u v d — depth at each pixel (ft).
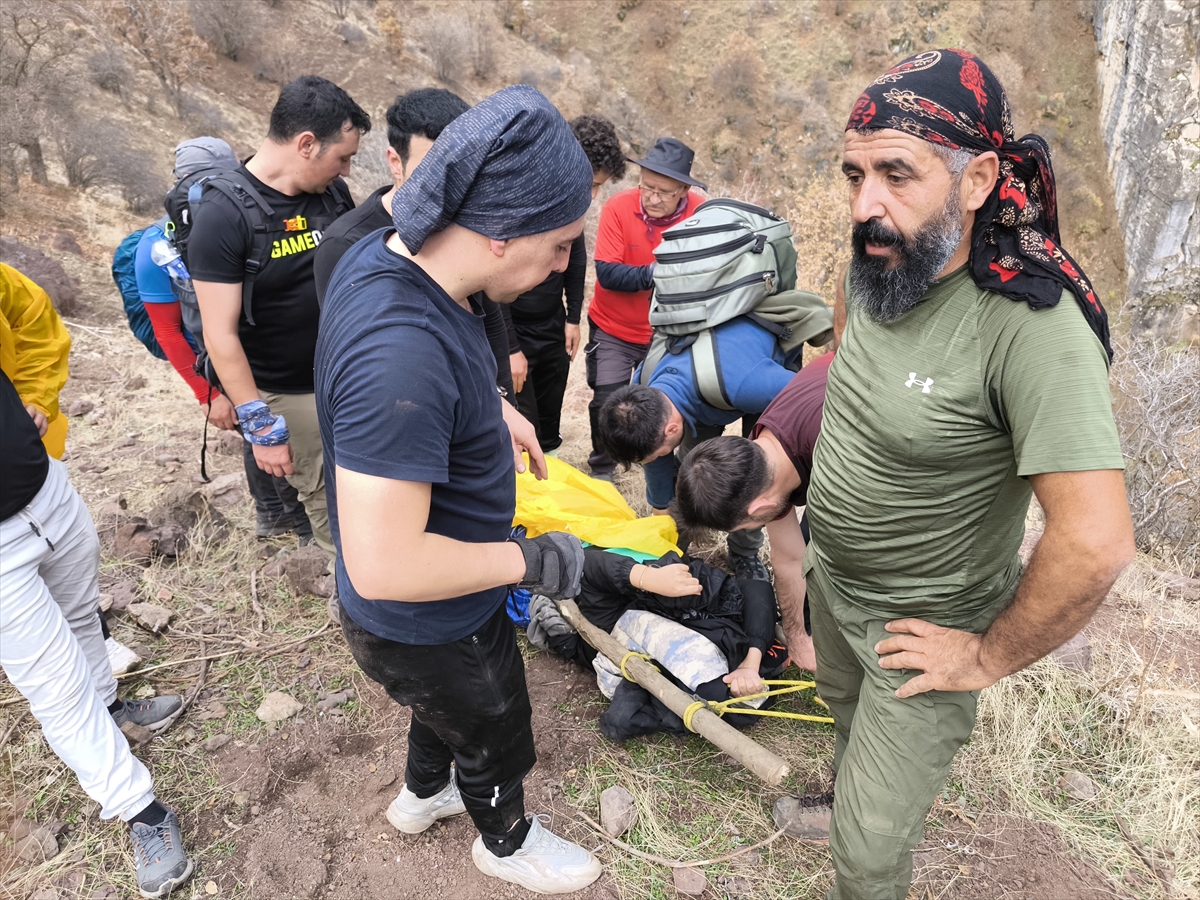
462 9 124.47
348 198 9.56
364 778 8.05
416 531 4.11
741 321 9.59
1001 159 4.47
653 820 7.58
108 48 69.46
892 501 5.22
